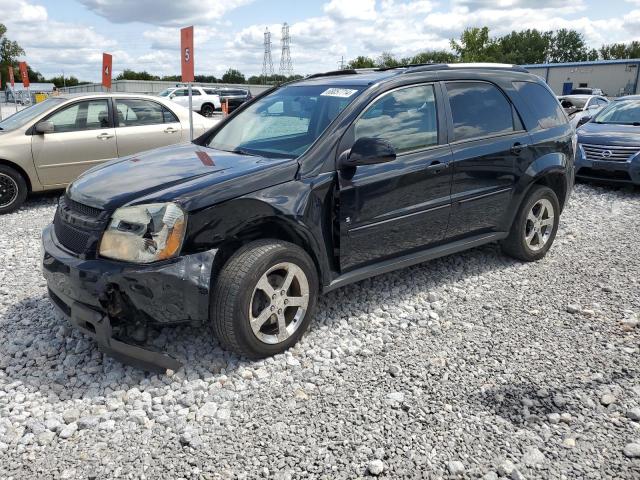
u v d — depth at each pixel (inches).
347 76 176.1
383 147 134.8
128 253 117.6
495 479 94.3
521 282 184.5
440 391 120.5
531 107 195.0
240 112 183.9
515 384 123.0
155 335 143.9
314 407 114.8
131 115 329.4
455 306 165.5
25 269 199.5
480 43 2130.9
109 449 102.6
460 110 173.8
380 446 102.8
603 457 99.6
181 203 119.4
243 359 133.1
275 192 131.4
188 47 303.7
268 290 128.8
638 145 330.6
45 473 96.1
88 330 124.7
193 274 119.0
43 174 301.6
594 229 253.9
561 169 198.4
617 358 133.8
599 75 1801.2
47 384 123.7
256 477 95.0
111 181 135.1
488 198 179.3
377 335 146.9
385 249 156.2
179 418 111.1
